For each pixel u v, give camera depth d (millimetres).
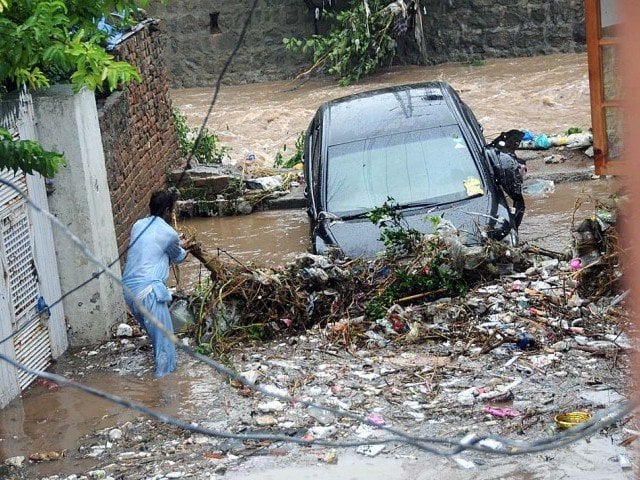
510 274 9273
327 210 9945
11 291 8211
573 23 21953
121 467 6828
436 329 8531
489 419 7016
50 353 8883
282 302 8844
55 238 8984
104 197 9445
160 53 13734
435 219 9219
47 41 7230
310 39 23047
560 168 13055
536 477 6234
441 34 22609
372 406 7367
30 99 8648
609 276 8695
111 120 10695
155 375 8383
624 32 3555
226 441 7066
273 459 6746
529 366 7770
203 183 13258
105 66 7477
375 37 21562
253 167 14812
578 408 7031
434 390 7543
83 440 7348
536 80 20016
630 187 3811
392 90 11539
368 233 9539
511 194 10125
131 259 8398
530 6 22031
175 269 9664
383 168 10234
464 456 6562
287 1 22906
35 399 8172
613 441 6543
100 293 9133
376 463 6570
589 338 8133
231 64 23422
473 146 10352
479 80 20594
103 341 9227
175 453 6977
